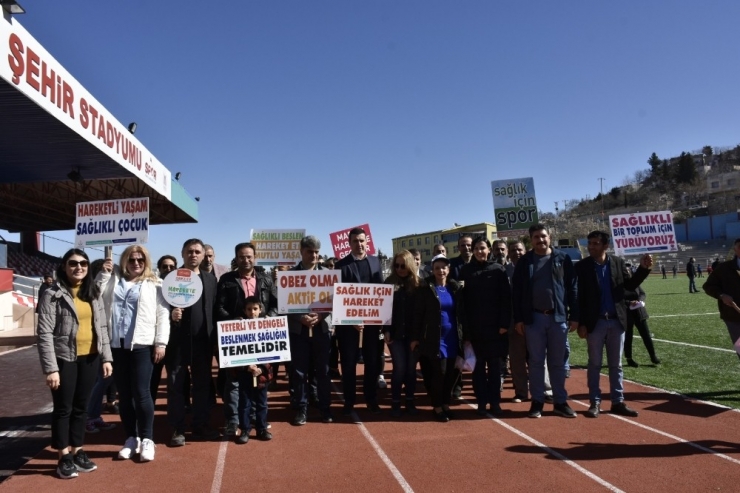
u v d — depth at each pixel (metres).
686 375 8.11
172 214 26.34
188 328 5.37
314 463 4.81
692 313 17.47
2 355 12.70
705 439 5.19
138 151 14.52
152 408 5.04
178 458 4.99
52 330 4.46
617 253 6.49
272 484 4.34
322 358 6.17
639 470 4.45
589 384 6.23
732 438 5.20
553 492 4.06
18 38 7.93
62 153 12.12
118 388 5.10
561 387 6.20
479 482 4.29
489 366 6.45
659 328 13.86
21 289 20.56
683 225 88.25
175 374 5.32
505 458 4.82
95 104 11.16
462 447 5.18
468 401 7.15
